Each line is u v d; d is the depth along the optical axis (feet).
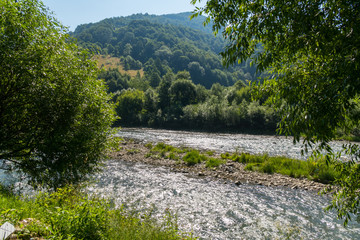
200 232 27.91
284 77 12.31
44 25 27.71
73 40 31.89
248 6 10.91
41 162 28.86
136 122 280.31
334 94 9.70
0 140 26.43
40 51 25.38
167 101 291.17
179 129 242.58
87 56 32.76
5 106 25.82
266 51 12.32
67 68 28.68
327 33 10.08
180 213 33.30
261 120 205.46
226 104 237.66
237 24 11.39
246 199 39.78
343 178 13.05
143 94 307.99
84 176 35.22
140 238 16.98
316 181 49.19
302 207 36.55
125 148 88.28
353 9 9.70
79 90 29.35
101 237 13.75
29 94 25.52
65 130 27.78
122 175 53.16
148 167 61.41
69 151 28.96
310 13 9.95
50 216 14.03
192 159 66.39
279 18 10.52
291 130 11.45
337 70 9.71
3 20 23.36
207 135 179.11
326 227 29.94
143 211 32.96
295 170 54.24
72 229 12.89
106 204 18.45
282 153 86.38
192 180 50.34
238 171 56.75
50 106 25.66
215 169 58.23
